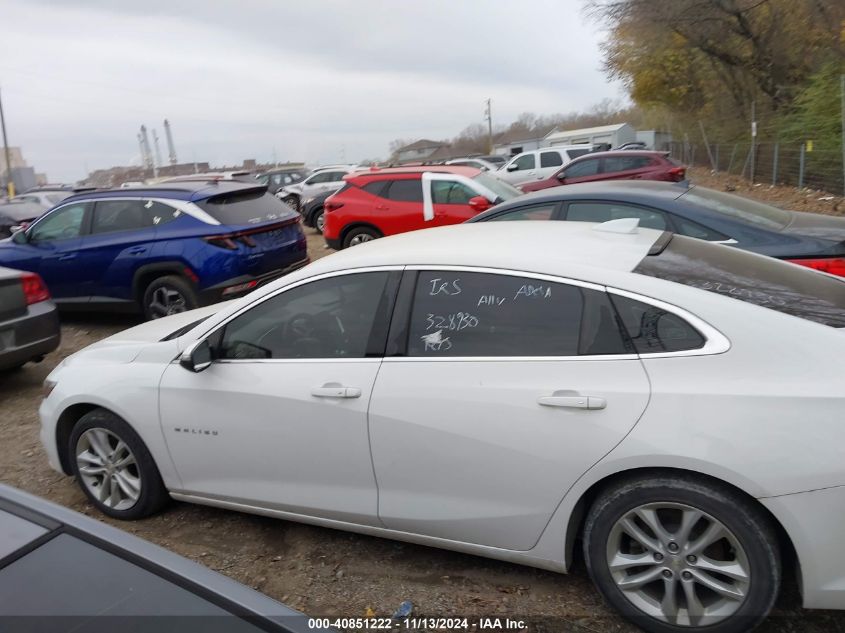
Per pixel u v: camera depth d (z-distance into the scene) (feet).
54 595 5.35
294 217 28.02
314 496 10.61
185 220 24.84
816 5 75.00
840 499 7.67
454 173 33.12
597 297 9.20
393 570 10.75
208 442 11.25
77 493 14.03
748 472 7.87
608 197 19.83
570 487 8.82
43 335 20.29
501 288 9.73
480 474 9.32
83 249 26.03
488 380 9.27
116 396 12.01
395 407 9.67
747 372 8.25
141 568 5.67
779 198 61.67
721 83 93.35
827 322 8.66
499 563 10.73
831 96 63.36
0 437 17.33
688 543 8.52
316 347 10.62
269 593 10.36
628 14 84.99
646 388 8.48
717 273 9.73
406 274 10.28
